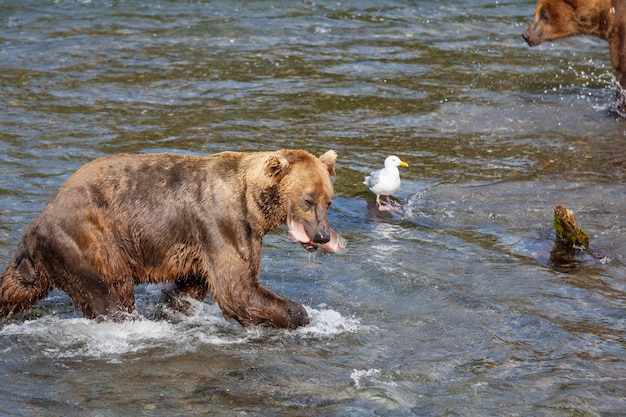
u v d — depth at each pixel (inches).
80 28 1233.4
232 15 1298.0
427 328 544.7
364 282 604.1
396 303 577.6
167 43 1190.3
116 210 510.6
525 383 481.1
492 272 623.5
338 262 633.6
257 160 517.0
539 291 594.6
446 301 578.9
